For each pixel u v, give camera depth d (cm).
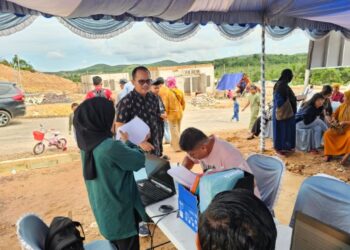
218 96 2002
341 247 91
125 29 405
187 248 141
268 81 2217
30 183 449
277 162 224
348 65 771
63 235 151
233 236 56
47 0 259
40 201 381
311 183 175
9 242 285
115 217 175
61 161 569
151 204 190
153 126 279
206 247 60
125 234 180
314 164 490
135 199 183
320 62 824
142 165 174
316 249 99
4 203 376
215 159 184
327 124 567
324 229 96
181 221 167
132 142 207
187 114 1318
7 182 454
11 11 309
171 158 561
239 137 746
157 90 466
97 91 594
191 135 176
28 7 290
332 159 513
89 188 179
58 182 452
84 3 272
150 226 273
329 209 162
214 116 1222
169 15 362
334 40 788
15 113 999
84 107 161
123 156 163
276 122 536
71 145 718
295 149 576
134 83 268
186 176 163
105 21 388
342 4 385
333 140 488
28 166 534
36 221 158
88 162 165
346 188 158
